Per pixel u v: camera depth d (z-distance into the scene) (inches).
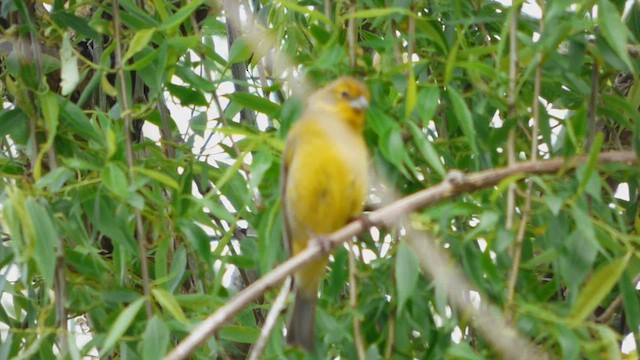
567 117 443.8
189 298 385.1
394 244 398.3
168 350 409.7
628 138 486.0
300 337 375.6
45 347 405.4
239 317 432.5
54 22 437.1
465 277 386.0
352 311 374.3
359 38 479.2
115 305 406.0
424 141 365.7
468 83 447.5
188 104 444.5
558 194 362.6
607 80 443.8
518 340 362.9
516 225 386.3
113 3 426.9
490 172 356.2
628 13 437.1
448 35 450.3
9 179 439.8
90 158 420.8
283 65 450.3
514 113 390.6
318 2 467.5
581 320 350.9
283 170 379.9
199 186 482.3
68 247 416.8
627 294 374.0
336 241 349.1
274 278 342.0
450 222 391.2
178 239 476.1
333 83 385.4
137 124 509.4
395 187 399.5
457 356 353.1
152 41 453.7
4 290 422.0
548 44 378.9
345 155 368.8
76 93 512.1
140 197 372.8
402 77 404.2
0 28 422.9
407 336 390.6
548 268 433.4
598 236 371.9
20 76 411.2
